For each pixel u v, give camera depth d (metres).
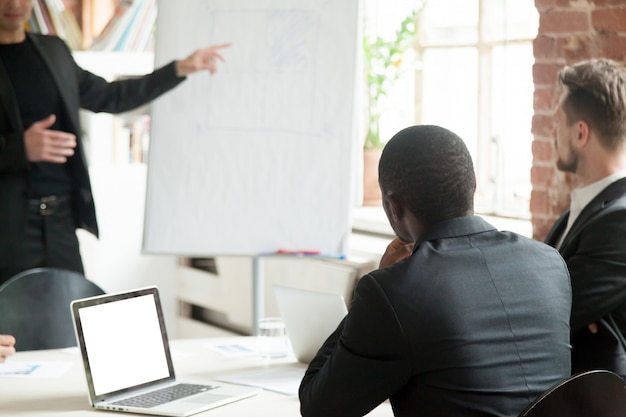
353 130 3.87
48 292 3.33
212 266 5.57
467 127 4.45
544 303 1.96
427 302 1.85
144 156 5.42
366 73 4.93
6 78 3.87
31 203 3.92
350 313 1.92
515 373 1.88
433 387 1.86
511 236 2.03
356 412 1.93
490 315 1.89
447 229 1.96
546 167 3.59
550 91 3.54
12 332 3.23
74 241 4.06
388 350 1.85
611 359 2.62
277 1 3.93
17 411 2.40
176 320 5.72
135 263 5.48
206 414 2.35
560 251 2.72
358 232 5.00
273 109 3.92
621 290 2.55
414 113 4.73
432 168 1.93
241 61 3.94
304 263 4.79
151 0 5.26
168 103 3.98
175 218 3.94
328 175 3.88
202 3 3.98
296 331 2.84
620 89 2.65
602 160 2.70
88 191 4.02
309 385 2.02
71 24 5.12
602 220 2.59
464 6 4.42
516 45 4.16
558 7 3.47
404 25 4.73
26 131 3.78
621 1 3.27
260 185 3.92
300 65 3.90
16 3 3.84
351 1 3.87
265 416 2.33
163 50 4.00
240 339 3.25
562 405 1.79
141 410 2.36
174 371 2.67
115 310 2.57
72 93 3.99
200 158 3.95
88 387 2.43
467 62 4.42
